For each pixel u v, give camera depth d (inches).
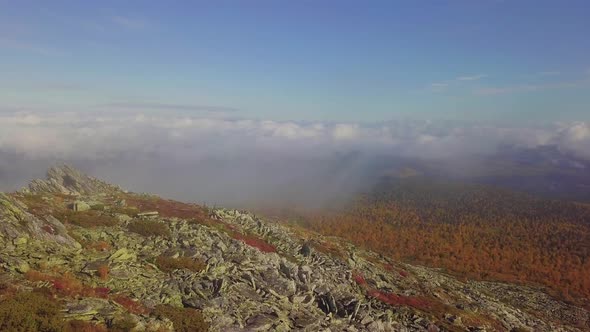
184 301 1158.3
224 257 1622.8
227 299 1218.0
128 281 1195.9
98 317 937.5
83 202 1962.4
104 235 1596.9
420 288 2507.4
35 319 840.9
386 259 3499.0
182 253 1534.2
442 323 1802.4
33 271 1051.9
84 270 1177.4
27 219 1350.9
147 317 1016.9
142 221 1833.2
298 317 1268.5
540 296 3806.6
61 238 1374.3
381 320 1566.2
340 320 1380.4
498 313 2423.7
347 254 2805.1
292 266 1763.0
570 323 3036.4
